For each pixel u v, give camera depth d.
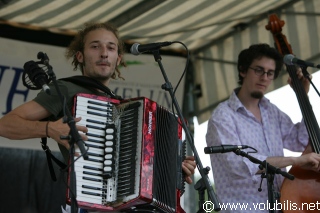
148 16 8.45
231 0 8.20
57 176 8.76
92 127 5.11
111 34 5.81
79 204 4.97
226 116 6.74
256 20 8.80
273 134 6.88
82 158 5.03
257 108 6.97
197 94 9.55
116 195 5.10
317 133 6.67
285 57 6.38
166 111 5.46
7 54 8.62
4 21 8.59
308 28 8.32
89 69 5.68
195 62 9.58
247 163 6.39
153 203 5.14
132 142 5.17
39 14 8.33
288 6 8.48
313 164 6.26
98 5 8.06
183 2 8.13
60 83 5.44
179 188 5.48
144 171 5.11
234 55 9.16
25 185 8.64
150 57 9.25
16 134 5.20
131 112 5.22
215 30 9.06
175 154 5.50
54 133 5.09
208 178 5.20
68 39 8.91
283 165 6.29
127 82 9.09
